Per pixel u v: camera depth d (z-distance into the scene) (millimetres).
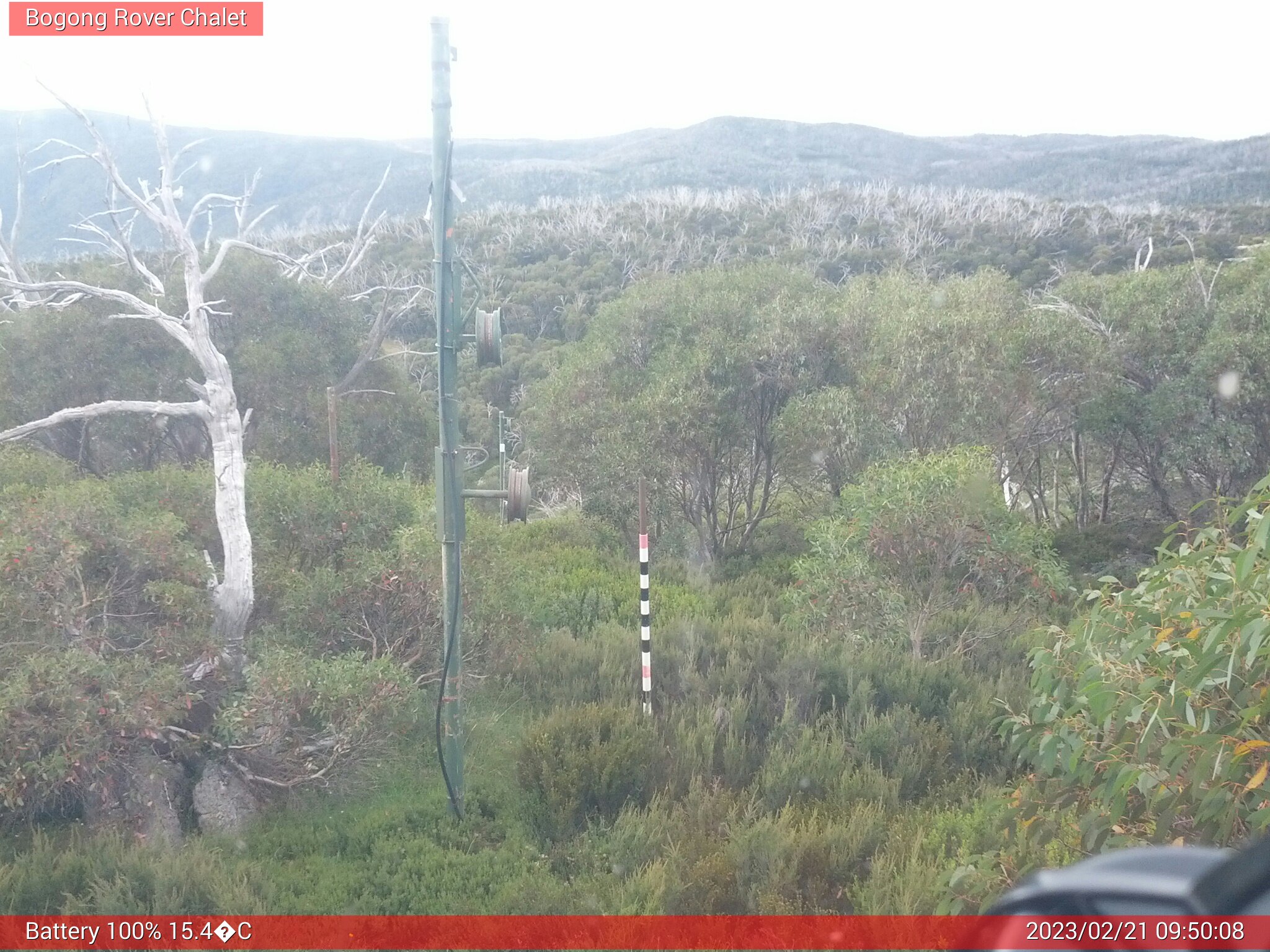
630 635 10141
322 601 7918
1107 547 15688
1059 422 17062
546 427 16625
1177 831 4430
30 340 15703
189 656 6895
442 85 6422
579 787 6531
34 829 6090
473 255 60156
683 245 59438
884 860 5469
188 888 5223
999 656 9516
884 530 9773
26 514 6656
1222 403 14602
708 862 5523
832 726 7633
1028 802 4867
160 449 16953
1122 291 16172
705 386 14906
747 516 16562
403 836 6312
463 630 8117
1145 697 4051
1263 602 3588
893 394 14523
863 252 55500
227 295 17406
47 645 6215
